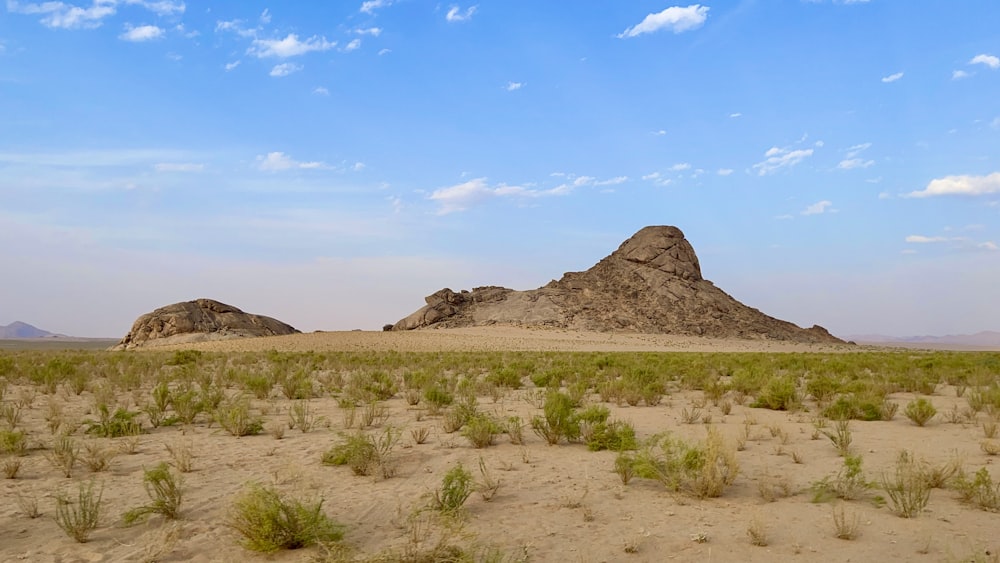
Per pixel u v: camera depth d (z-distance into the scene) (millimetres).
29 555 6066
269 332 121250
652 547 6289
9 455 10461
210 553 6176
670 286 151250
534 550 6188
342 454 10008
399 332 114312
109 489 8461
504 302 148500
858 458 8336
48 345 178125
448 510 7168
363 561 5602
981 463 10102
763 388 17219
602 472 9562
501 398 18953
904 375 24656
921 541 6426
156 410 14328
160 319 113500
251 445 11609
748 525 6965
